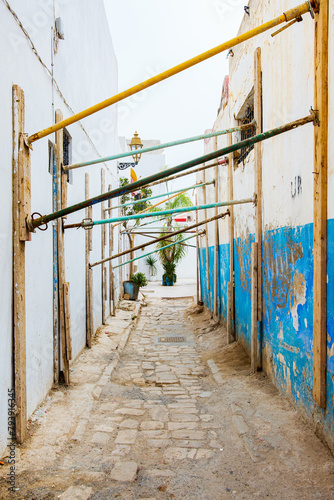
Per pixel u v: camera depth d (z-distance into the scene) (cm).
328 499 265
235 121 746
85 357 667
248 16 621
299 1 384
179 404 483
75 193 640
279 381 463
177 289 1931
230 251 775
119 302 1355
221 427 408
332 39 311
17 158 339
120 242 1406
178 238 2041
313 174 347
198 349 807
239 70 690
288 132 425
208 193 1144
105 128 1010
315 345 332
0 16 310
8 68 329
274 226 490
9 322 329
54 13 482
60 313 498
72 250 619
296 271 404
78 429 388
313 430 348
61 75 523
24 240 340
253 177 605
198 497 285
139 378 605
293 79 407
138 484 301
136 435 389
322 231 323
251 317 572
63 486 289
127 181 1569
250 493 285
